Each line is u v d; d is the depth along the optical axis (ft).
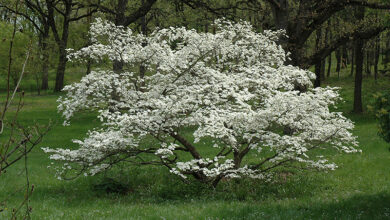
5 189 42.39
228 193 38.50
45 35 130.21
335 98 40.19
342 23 71.56
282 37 69.36
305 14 68.54
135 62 42.91
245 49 46.44
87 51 40.98
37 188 43.52
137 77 42.68
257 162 51.57
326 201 33.81
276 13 70.64
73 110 38.88
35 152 64.49
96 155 38.73
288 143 35.47
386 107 27.76
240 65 45.42
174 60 39.93
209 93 38.01
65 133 81.46
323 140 39.81
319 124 39.75
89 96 40.52
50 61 97.60
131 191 42.68
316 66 97.35
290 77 44.88
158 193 40.14
